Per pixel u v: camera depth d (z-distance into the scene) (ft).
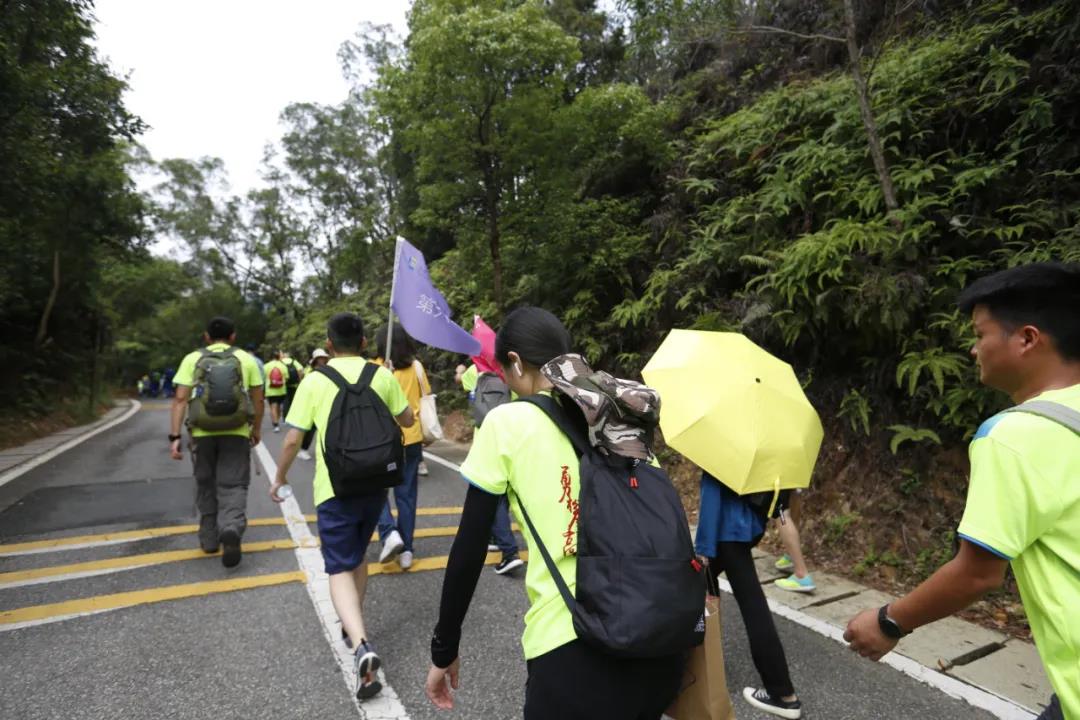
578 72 39.65
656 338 24.86
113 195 46.37
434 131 26.78
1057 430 3.95
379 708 9.11
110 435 42.11
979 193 16.46
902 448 15.74
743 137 23.58
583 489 4.76
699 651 5.29
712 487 9.42
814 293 16.67
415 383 15.98
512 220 29.17
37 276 50.60
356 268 74.28
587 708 4.52
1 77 26.91
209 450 15.02
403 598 13.19
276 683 9.73
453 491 23.11
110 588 13.42
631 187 31.07
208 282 112.68
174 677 9.87
